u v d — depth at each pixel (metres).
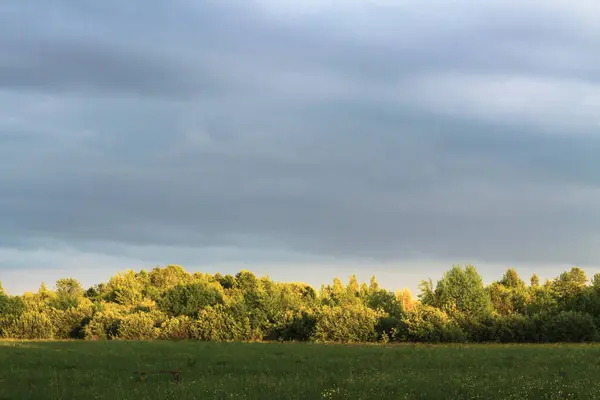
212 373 25.41
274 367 27.23
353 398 18.53
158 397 18.91
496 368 25.61
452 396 18.72
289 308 67.12
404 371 25.28
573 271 64.75
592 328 53.53
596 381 20.73
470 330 57.53
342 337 57.28
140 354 33.62
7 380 22.59
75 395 19.56
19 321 67.81
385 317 59.47
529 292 68.81
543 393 18.95
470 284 62.56
